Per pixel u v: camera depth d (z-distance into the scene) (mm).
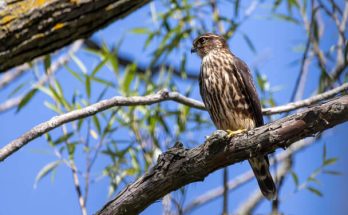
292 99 11352
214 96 11594
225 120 11617
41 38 8672
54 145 11266
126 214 8023
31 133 8148
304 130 7195
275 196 10492
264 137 7375
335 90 10062
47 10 8562
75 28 8805
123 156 11945
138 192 7914
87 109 8602
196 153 7730
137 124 11852
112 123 11539
